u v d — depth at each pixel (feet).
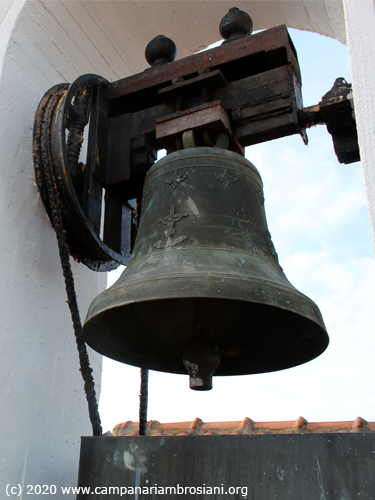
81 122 8.09
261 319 7.13
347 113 6.91
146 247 6.49
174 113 7.30
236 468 5.29
